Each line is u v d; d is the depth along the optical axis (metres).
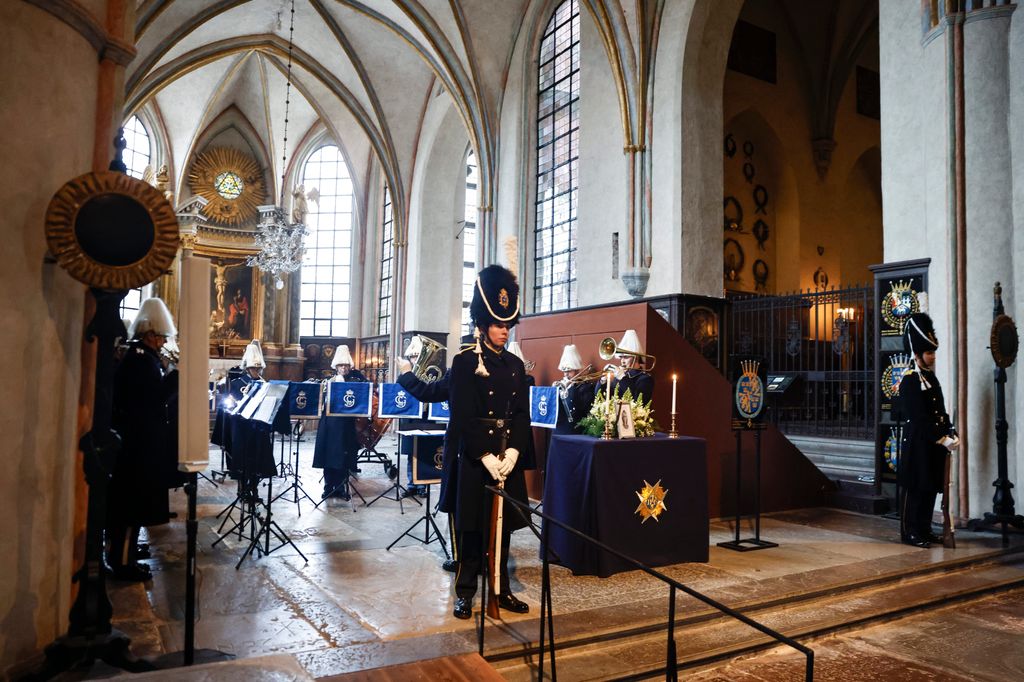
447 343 20.86
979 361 7.37
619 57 12.50
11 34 3.17
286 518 7.15
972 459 7.34
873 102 19.84
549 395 7.30
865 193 20.70
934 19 7.87
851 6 17.92
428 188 20.77
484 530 4.14
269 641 3.65
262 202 24.09
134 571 4.79
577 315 7.91
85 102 3.61
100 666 3.34
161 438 4.80
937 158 7.80
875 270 8.45
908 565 5.46
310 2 18.38
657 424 6.36
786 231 17.97
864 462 10.04
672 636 2.74
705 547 5.52
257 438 5.61
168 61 19.22
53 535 3.46
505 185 16.69
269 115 23.66
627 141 12.48
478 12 15.93
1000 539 6.55
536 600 4.49
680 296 11.52
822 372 13.92
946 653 4.14
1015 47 7.34
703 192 12.08
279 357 23.62
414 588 4.66
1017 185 7.26
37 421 3.33
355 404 7.93
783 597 4.63
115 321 3.38
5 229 3.14
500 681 3.21
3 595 3.16
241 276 23.58
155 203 3.24
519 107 16.31
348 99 21.03
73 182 3.13
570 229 15.04
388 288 23.23
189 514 3.08
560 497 5.43
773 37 17.75
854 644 4.28
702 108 12.16
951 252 7.57
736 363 6.16
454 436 4.30
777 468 7.98
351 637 3.73
